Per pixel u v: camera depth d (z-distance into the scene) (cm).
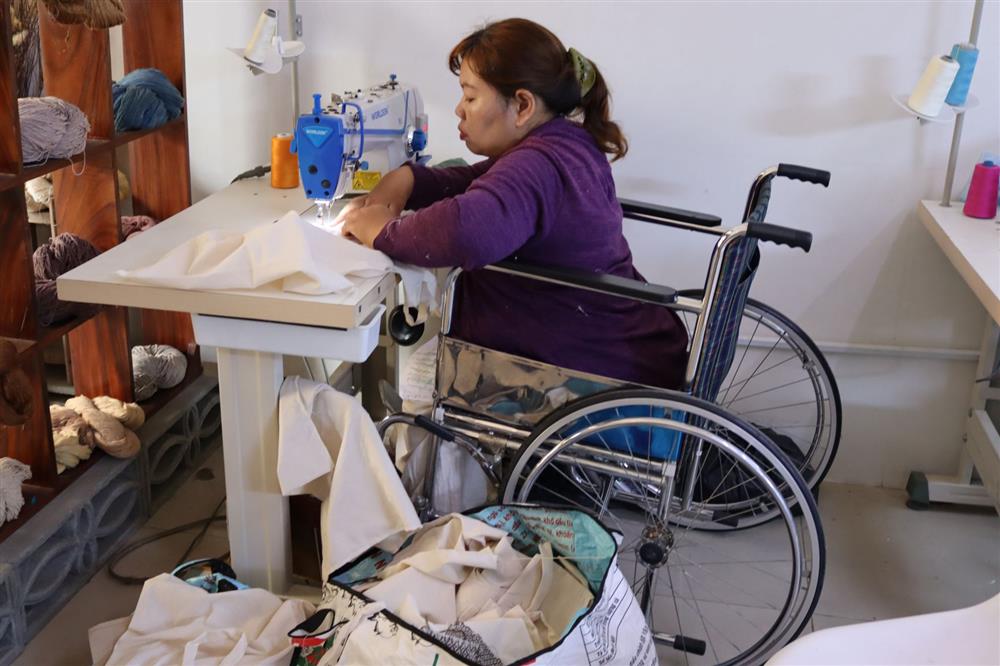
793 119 244
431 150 262
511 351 193
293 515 202
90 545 217
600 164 194
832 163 246
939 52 235
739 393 268
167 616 177
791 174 208
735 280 178
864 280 254
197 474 256
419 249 176
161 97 234
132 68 242
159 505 243
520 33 188
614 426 182
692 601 223
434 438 202
